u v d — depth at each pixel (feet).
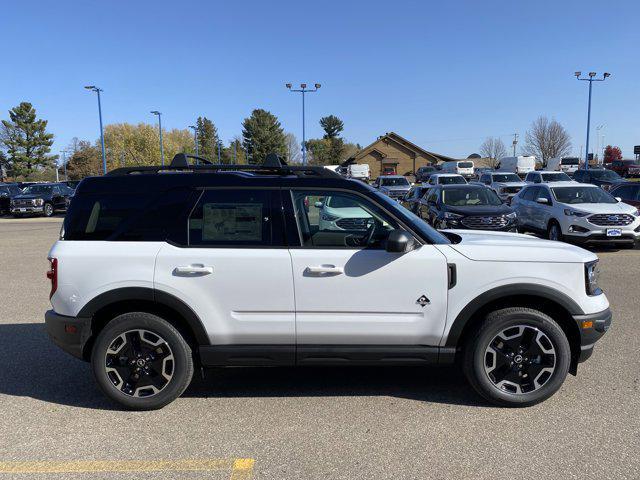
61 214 96.73
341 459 10.76
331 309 12.84
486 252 12.89
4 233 61.26
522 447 11.11
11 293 27.25
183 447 11.33
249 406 13.37
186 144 295.48
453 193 45.14
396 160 224.33
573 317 12.82
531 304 13.39
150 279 12.78
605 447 11.06
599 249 40.47
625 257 36.27
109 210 13.32
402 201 65.21
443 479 9.99
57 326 13.02
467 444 11.28
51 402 13.76
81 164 271.69
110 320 13.12
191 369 13.26
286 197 13.30
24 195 91.30
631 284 27.17
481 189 45.75
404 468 10.40
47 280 30.89
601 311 13.03
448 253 12.84
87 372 15.93
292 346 13.00
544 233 44.37
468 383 13.97
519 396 12.94
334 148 319.68
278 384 14.83
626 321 20.35
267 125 296.92
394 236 12.31
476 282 12.75
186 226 13.15
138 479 10.14
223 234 13.14
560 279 12.76
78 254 12.95
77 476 10.27
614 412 12.70
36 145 260.83
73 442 11.61
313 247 13.05
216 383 14.94
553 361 12.85
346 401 13.61
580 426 12.01
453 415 12.70
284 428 12.14
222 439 11.66
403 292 12.79
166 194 13.34
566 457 10.68
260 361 13.12
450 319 12.86
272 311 12.87
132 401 13.04
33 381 15.23
